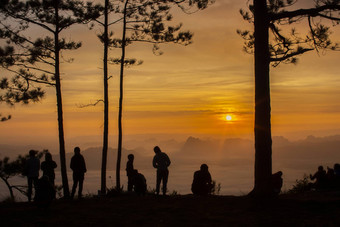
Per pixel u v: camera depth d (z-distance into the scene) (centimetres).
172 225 905
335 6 1183
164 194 1440
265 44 1195
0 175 1667
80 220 978
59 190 1733
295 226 870
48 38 1748
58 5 1692
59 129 1753
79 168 1381
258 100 1179
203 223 918
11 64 1711
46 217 1021
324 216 956
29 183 1438
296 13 1197
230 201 1198
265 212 1016
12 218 1010
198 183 1510
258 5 1199
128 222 948
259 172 1164
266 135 1166
